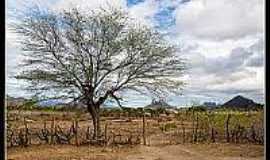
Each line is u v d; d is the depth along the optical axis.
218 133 12.96
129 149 11.43
